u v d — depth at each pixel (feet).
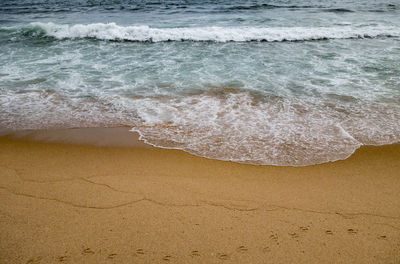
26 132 19.19
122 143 18.04
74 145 17.88
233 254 10.03
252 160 16.31
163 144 17.92
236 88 25.38
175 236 10.77
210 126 19.66
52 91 24.76
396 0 74.18
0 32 41.52
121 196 13.05
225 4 73.97
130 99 23.50
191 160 16.34
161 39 40.70
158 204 12.53
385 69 29.27
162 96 23.98
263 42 39.88
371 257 9.97
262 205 12.59
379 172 15.25
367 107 21.95
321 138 18.29
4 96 23.70
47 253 9.95
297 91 24.76
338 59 32.53
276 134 18.70
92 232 10.90
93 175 14.80
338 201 12.94
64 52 35.01
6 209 12.09
